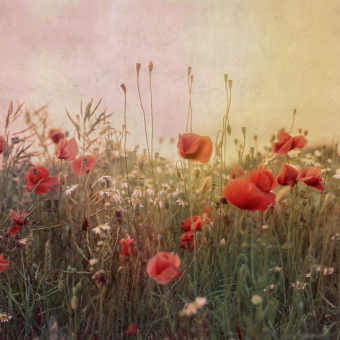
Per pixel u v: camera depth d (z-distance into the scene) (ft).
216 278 4.86
